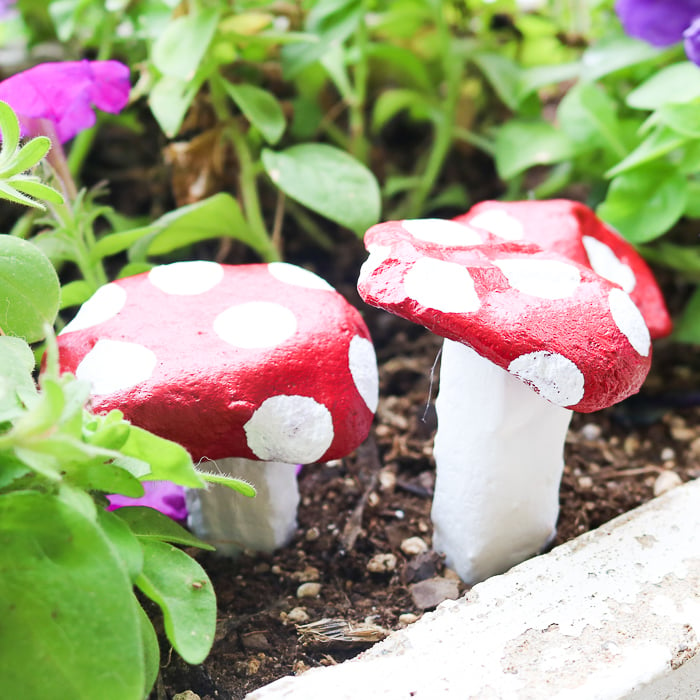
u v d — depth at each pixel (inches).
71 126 21.5
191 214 22.3
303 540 20.6
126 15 25.9
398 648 17.2
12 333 17.6
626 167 21.5
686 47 20.5
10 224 28.0
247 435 17.2
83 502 15.7
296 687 16.8
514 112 30.3
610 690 16.6
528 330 16.7
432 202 28.2
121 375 17.1
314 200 21.8
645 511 19.1
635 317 17.5
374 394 18.2
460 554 19.6
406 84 30.1
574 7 29.8
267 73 26.3
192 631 16.2
